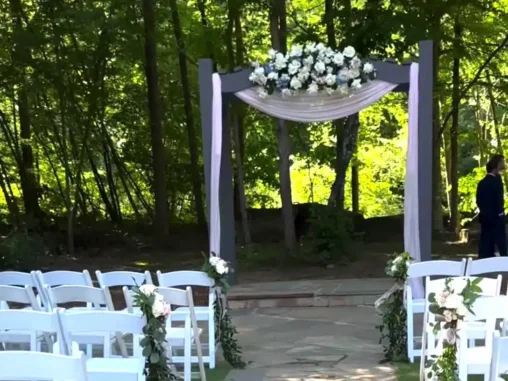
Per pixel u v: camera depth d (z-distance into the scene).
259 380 4.84
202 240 13.37
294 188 20.12
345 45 10.46
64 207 15.81
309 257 10.38
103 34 11.73
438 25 10.95
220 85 7.84
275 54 7.62
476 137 16.80
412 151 7.29
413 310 5.30
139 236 13.90
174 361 4.92
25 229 10.79
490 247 8.90
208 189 8.14
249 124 15.55
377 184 21.55
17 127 15.16
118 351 5.21
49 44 11.78
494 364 2.82
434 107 13.74
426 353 4.53
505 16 12.05
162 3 12.65
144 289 3.65
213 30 12.19
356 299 7.86
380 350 5.71
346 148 12.05
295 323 6.95
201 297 8.07
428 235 7.41
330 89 7.44
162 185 13.12
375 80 7.48
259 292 8.07
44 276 5.17
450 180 16.39
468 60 12.52
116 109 15.30
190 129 14.41
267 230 13.41
